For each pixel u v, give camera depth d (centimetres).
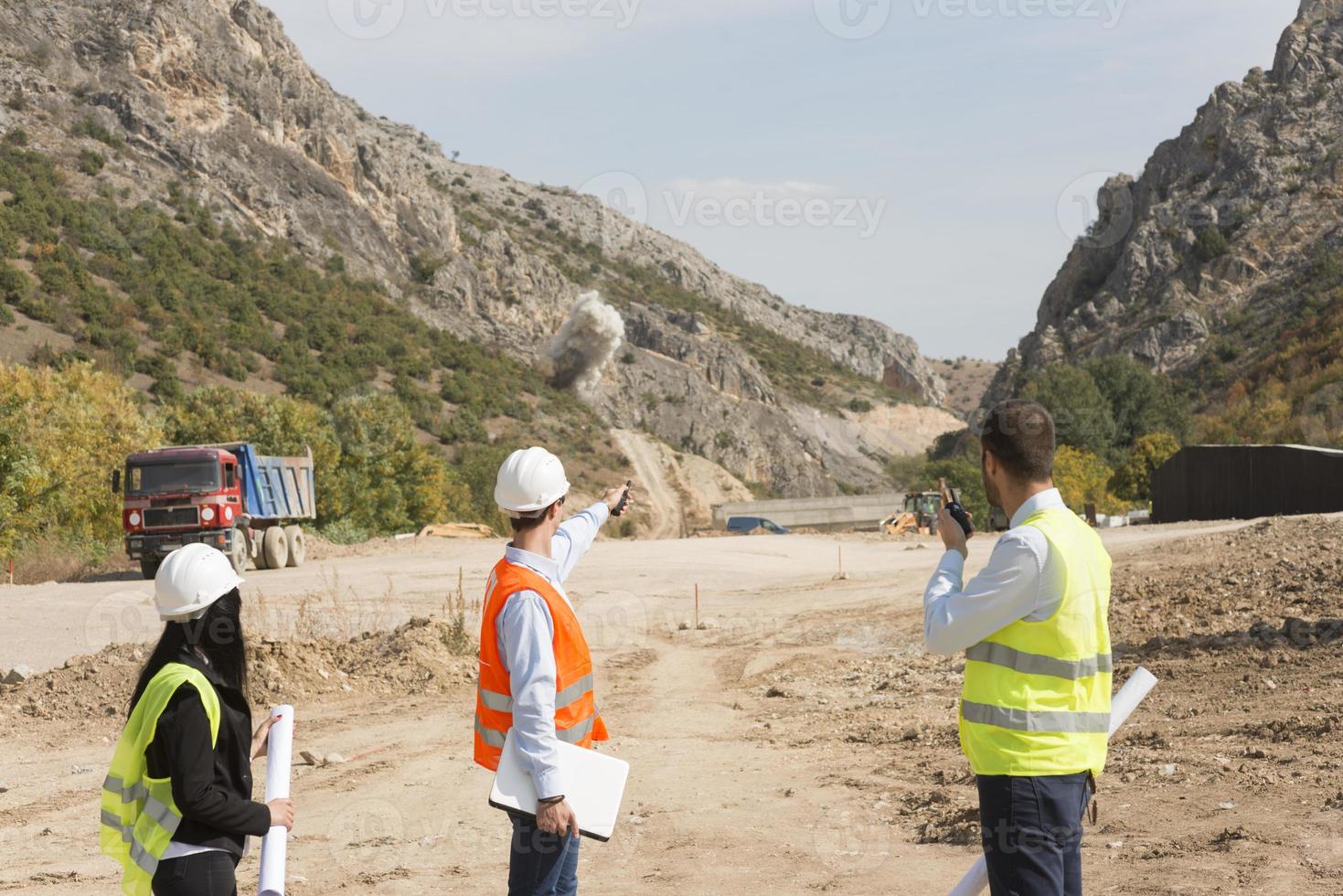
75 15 15212
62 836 748
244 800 325
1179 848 536
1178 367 12825
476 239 19975
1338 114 15412
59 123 13575
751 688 1400
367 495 5656
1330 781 630
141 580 2792
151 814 315
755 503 7119
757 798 777
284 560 3111
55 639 1717
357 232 17012
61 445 3581
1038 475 319
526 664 335
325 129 17575
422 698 1293
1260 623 1180
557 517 364
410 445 5994
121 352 9556
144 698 316
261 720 1173
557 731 345
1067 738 302
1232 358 12106
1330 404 8344
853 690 1330
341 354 12706
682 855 627
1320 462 3691
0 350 8669
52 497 3472
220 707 321
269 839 336
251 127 16475
